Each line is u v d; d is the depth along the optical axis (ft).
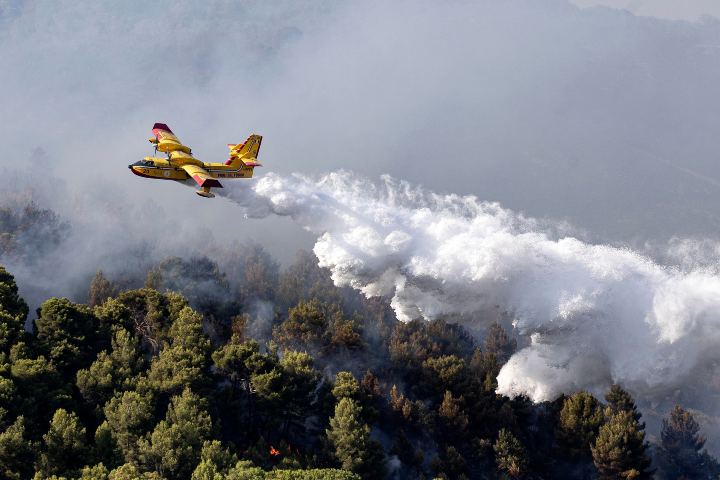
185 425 240.73
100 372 270.46
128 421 243.40
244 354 294.87
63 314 300.40
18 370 257.34
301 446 298.15
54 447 227.40
